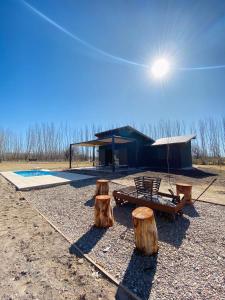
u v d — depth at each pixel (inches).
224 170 584.7
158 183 206.4
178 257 113.7
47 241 136.9
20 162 1358.3
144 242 116.2
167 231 150.6
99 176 443.8
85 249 125.3
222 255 114.3
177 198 190.2
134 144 674.2
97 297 84.2
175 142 595.5
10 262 111.0
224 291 85.6
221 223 161.2
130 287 89.6
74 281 95.1
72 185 343.0
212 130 1314.0
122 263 109.0
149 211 127.9
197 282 91.9
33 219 181.9
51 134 1975.9
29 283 93.4
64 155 1765.5
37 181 373.4
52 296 84.7
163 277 96.2
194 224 161.0
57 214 195.2
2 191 313.7
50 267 106.4
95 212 161.2
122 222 170.2
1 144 1841.8
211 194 264.7
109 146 733.9
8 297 84.0
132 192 220.4
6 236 145.1
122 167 651.5
